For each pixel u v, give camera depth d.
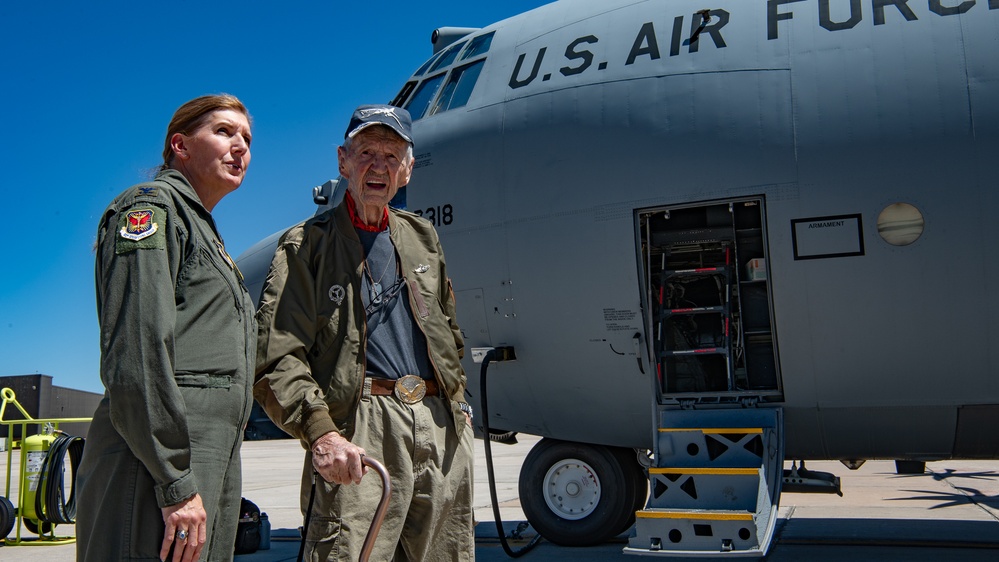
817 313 5.30
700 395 5.73
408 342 2.94
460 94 6.72
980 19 5.23
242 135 2.66
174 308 2.18
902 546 6.27
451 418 3.00
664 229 5.84
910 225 5.10
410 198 6.54
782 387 5.53
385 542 2.72
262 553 6.56
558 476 6.64
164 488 2.06
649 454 6.55
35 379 43.00
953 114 5.08
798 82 5.38
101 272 2.19
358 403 2.78
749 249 5.69
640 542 4.96
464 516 3.01
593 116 5.85
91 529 2.17
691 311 5.73
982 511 8.22
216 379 2.29
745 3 5.81
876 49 5.32
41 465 7.25
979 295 5.02
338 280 2.86
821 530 7.08
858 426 5.54
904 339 5.18
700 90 5.58
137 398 2.04
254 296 7.63
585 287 5.82
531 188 5.99
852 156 5.19
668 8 6.04
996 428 5.29
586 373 6.00
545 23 6.59
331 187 7.53
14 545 7.18
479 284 6.20
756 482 5.10
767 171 5.32
